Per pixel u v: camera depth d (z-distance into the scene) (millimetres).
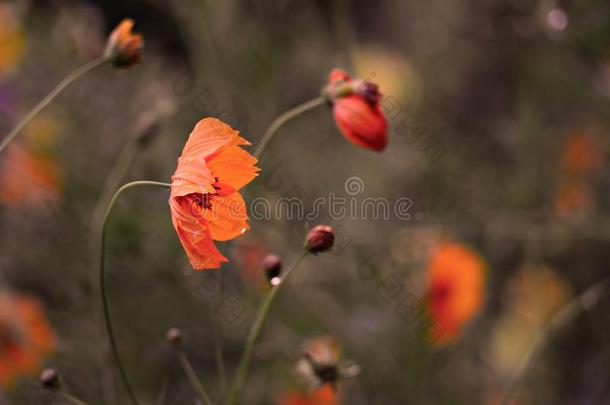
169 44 1142
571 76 1101
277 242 1000
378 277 973
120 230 985
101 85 1061
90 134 1053
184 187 761
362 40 1407
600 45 1051
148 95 1043
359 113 837
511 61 1193
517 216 1082
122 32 858
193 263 767
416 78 1237
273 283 830
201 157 762
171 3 1073
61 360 976
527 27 1097
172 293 1004
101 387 955
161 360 1012
